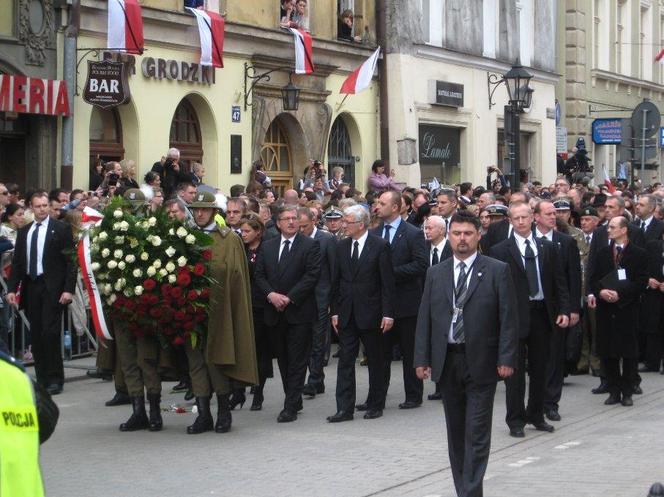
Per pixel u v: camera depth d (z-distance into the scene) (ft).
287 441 36.86
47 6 62.03
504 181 94.68
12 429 13.20
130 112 68.69
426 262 43.37
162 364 38.34
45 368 45.47
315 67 85.56
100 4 65.05
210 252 37.32
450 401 28.84
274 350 41.19
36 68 61.72
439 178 103.45
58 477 31.76
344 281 40.68
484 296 28.45
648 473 31.99
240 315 38.37
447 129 104.94
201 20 72.13
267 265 40.55
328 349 54.75
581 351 52.06
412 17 97.09
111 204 37.91
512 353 28.25
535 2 123.34
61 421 40.14
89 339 52.70
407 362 43.14
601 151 143.13
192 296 36.81
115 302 37.06
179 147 74.08
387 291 40.47
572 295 40.57
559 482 30.99
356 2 93.25
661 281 52.65
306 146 85.61
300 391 40.57
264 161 83.61
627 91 152.87
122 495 29.76
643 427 39.42
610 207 45.52
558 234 40.78
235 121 77.77
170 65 71.20
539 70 122.42
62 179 63.21
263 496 29.66
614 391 44.50
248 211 44.96
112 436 37.63
